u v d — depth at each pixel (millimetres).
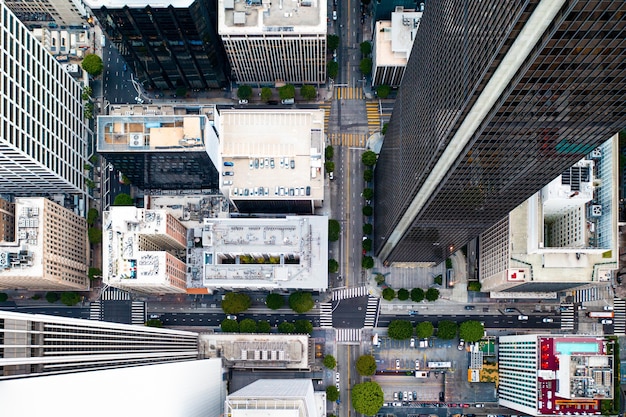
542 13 105750
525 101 131375
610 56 114312
